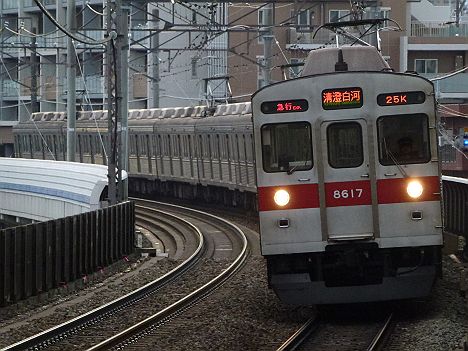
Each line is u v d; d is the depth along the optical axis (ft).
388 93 134.00
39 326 141.08
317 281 136.05
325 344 120.16
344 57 152.46
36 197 303.27
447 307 143.43
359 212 133.90
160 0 261.24
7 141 599.57
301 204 134.72
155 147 405.80
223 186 332.80
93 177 264.52
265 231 135.23
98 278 201.26
